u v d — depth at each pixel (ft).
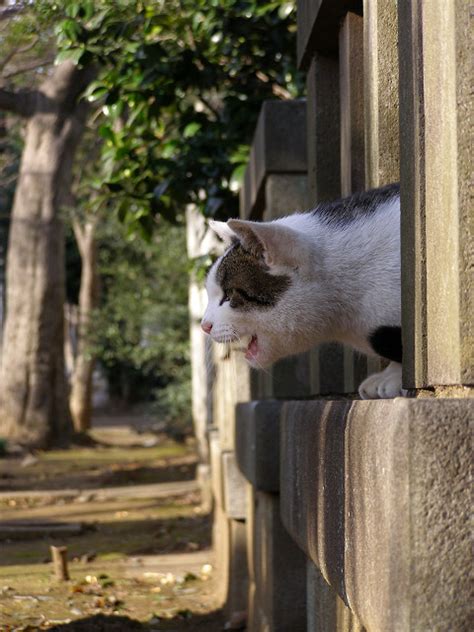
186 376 62.75
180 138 26.40
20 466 52.85
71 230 83.56
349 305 10.62
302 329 11.04
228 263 11.44
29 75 64.44
